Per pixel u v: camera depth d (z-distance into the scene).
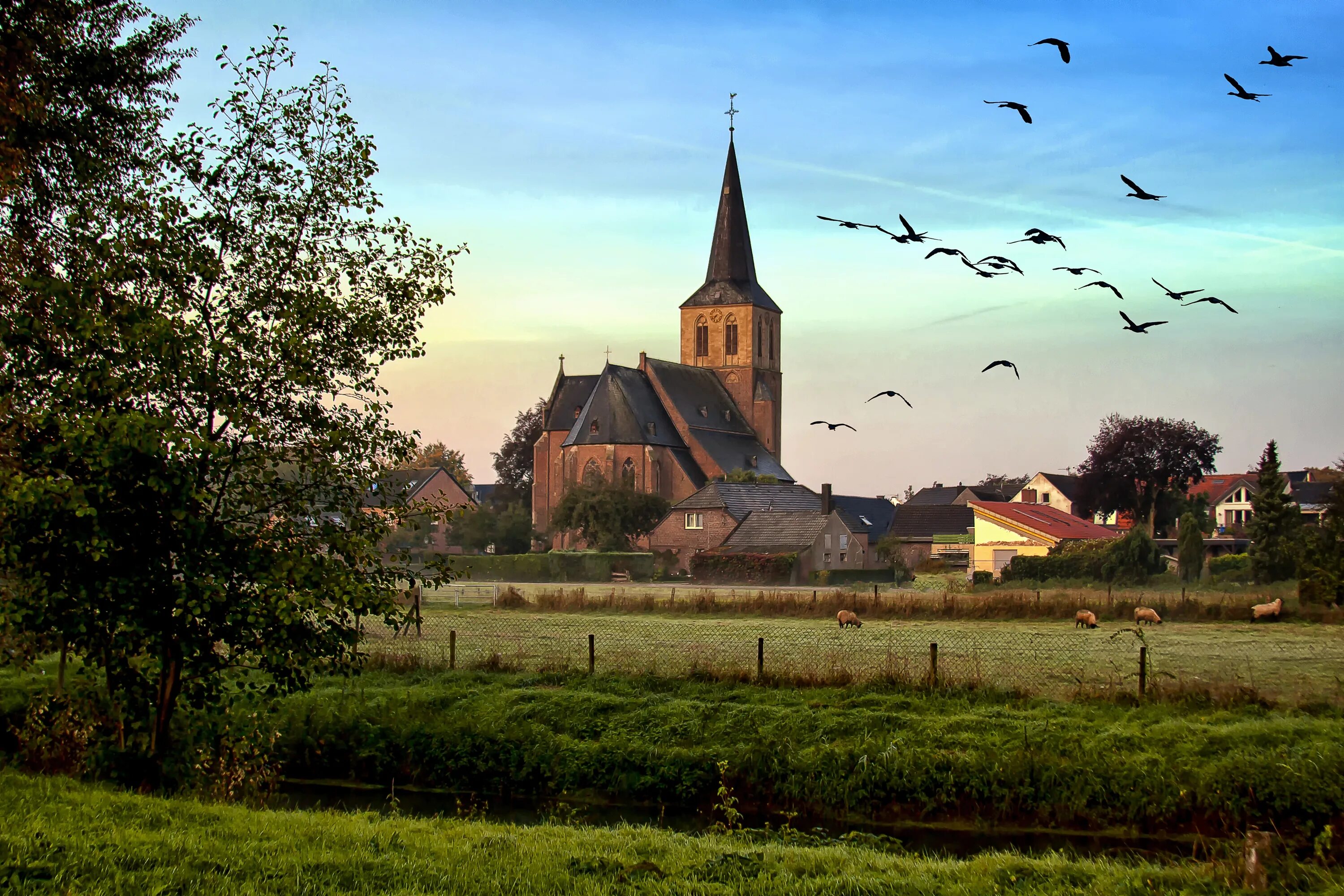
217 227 16.44
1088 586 60.78
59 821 12.47
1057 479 136.38
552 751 20.36
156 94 26.02
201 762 16.88
